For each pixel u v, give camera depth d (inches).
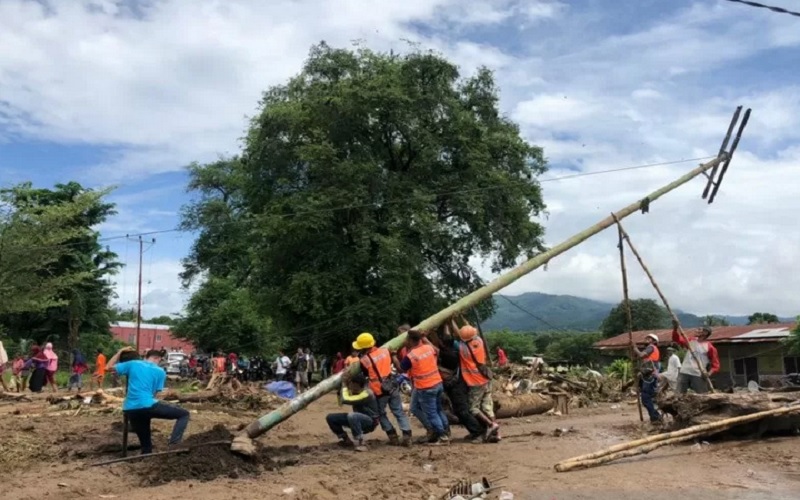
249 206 1572.3
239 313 1884.8
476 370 440.8
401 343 465.4
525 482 303.0
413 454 386.9
